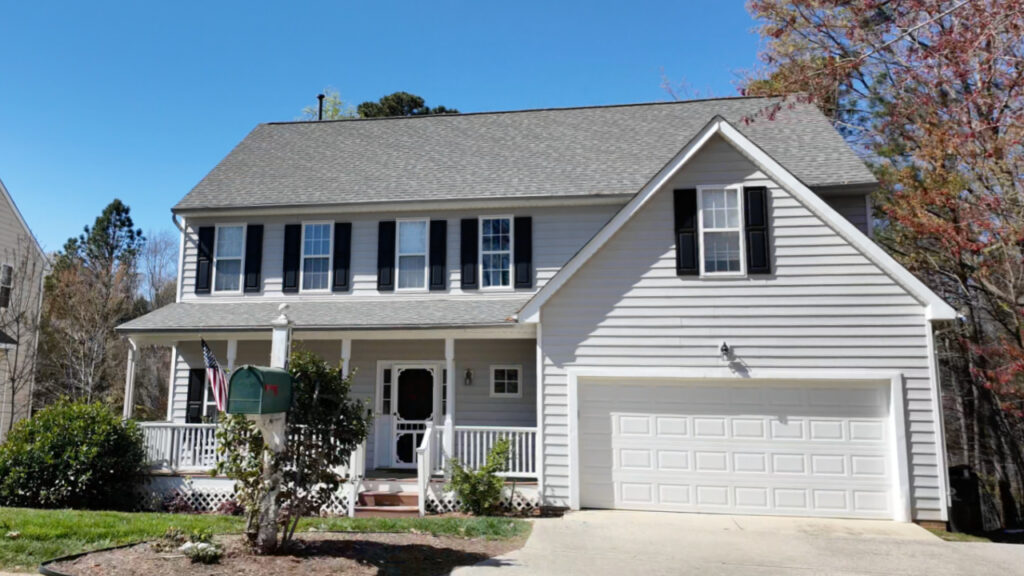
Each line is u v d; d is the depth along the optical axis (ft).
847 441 35.78
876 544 29.32
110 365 100.73
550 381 38.29
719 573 24.34
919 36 43.75
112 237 138.10
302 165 56.29
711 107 58.18
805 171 44.78
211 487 41.27
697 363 37.14
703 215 38.42
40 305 75.00
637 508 37.04
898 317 35.63
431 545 26.86
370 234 50.49
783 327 36.65
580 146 54.39
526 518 35.12
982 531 43.75
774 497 35.99
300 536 26.81
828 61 38.45
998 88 45.19
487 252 49.01
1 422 68.28
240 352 49.75
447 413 41.11
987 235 48.91
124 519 29.94
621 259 38.63
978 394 60.13
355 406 24.39
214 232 51.65
